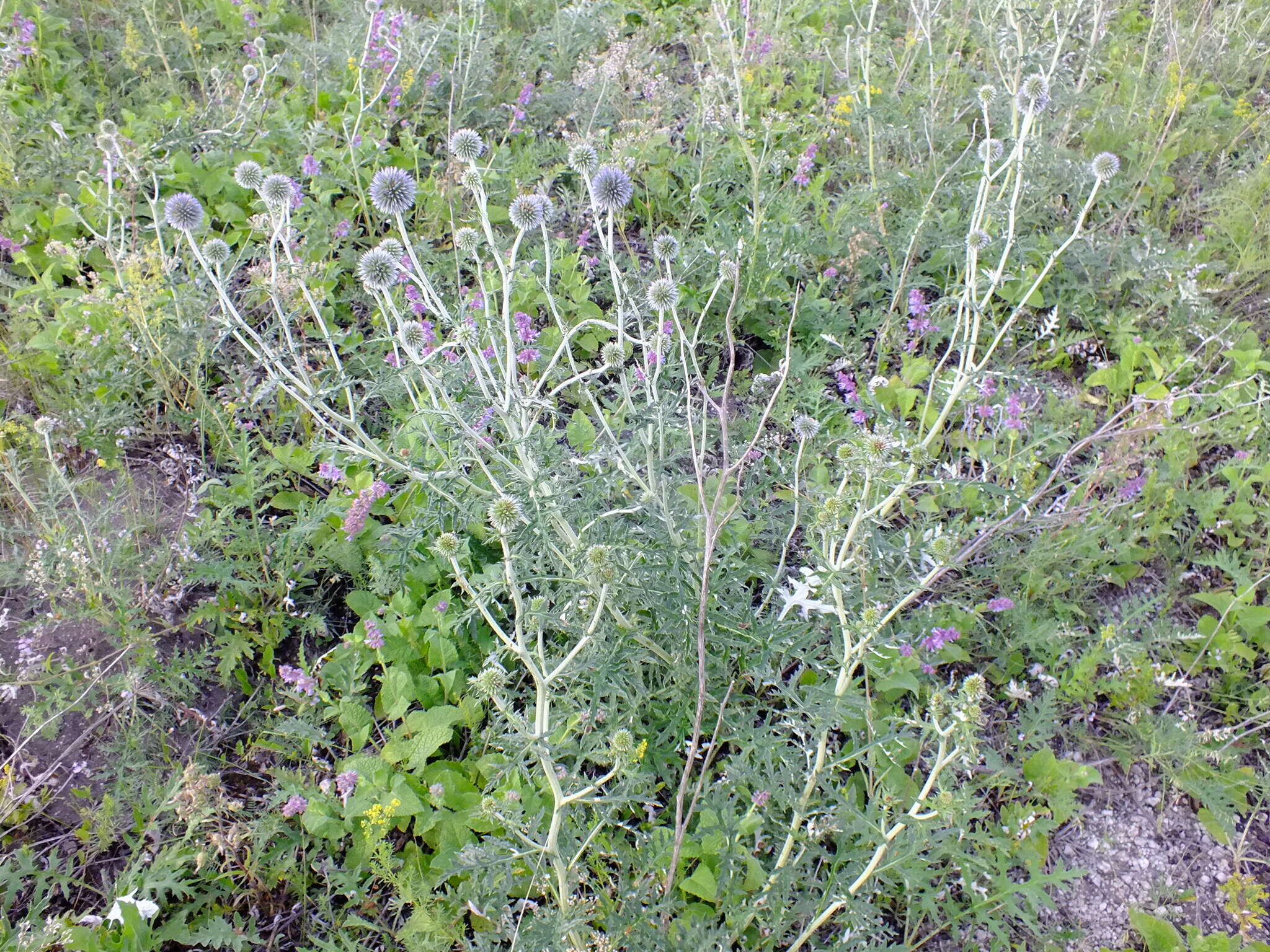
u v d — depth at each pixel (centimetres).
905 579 81
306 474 95
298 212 118
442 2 174
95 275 103
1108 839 79
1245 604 92
